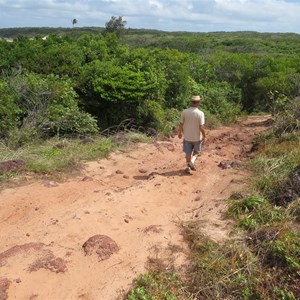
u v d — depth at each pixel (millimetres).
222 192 6539
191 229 5133
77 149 8438
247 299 3875
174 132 11766
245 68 22422
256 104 21844
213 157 8812
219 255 4473
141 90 11664
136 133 10570
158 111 11875
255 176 7008
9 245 4742
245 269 4195
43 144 8789
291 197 5680
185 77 14250
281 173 6594
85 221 5301
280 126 9852
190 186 6906
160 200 6227
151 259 4520
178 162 8422
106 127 11766
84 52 14016
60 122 9734
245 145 10445
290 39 81000
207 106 15781
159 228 5164
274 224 4891
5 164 6930
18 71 11141
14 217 5418
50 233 4984
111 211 5656
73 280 4172
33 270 4246
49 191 6285
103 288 4062
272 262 4254
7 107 9172
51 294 3971
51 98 10086
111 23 36531
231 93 19000
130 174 7574
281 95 14680
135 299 3826
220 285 4039
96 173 7426
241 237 4832
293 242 4379
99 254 4551
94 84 11594
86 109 12023
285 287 3883
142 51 13695
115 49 15289
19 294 3939
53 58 12258
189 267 4363
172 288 4039
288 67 22656
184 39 59500
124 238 4965
